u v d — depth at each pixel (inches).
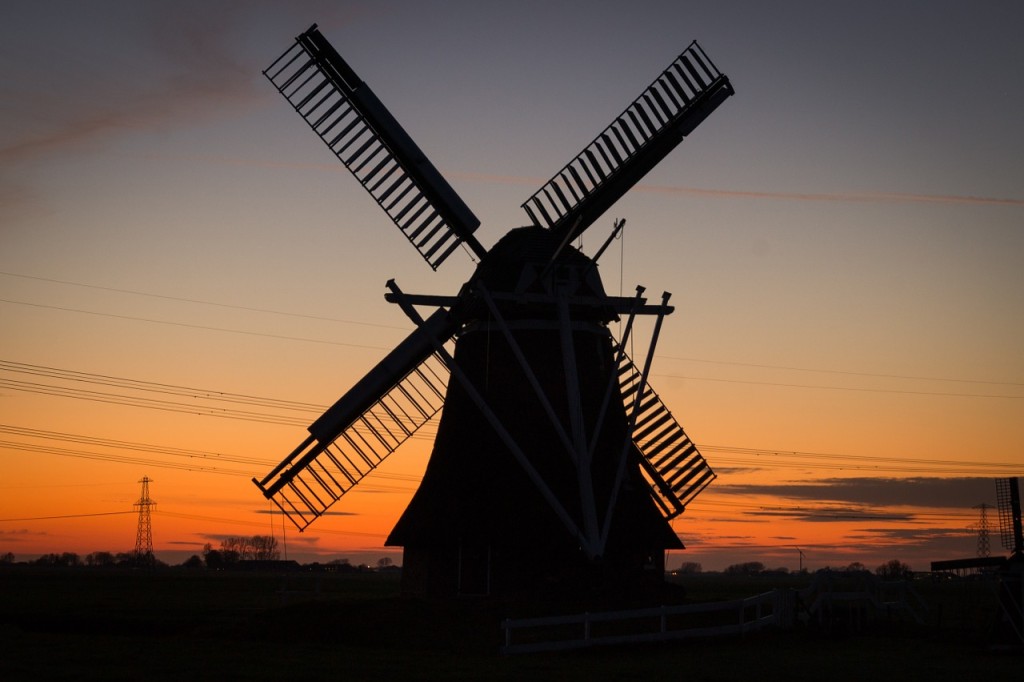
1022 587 1061.8
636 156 1295.5
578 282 1245.1
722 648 1039.0
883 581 1296.8
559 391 1231.5
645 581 1216.2
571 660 935.7
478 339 1263.5
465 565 1194.6
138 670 832.3
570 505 1189.1
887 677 840.9
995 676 855.7
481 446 1228.5
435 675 815.7
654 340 1250.6
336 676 805.2
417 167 1321.4
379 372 1277.1
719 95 1299.2
